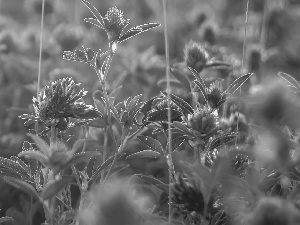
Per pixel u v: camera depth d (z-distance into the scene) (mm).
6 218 538
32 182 521
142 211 482
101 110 543
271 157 466
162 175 599
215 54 796
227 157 493
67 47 831
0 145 716
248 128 575
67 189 556
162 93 538
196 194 481
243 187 476
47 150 498
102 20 533
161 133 607
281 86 448
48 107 515
